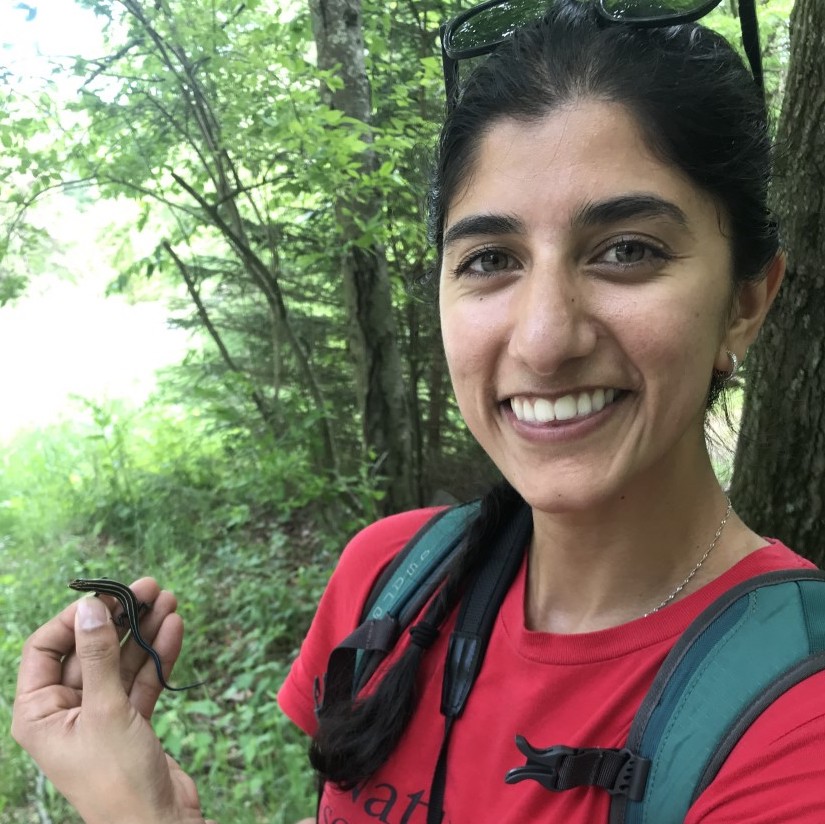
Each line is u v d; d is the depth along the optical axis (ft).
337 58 12.76
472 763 3.13
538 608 3.37
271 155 13.98
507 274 2.88
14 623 14.49
